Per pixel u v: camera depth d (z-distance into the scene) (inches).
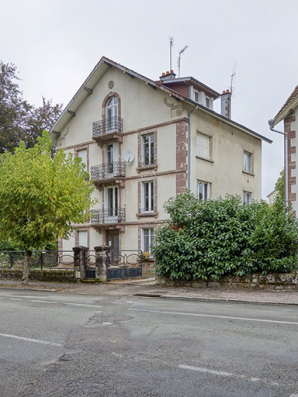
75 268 661.3
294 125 652.7
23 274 712.4
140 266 749.3
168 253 553.6
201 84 993.5
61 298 464.1
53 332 265.6
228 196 574.9
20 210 610.5
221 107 1191.6
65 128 1106.7
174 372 179.8
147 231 916.6
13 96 1237.7
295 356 201.3
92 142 1036.5
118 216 951.0
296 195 640.4
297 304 384.5
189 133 875.4
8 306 394.9
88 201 665.0
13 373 183.3
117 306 385.7
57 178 596.7
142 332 260.4
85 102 1063.0
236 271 501.0
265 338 238.5
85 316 326.6
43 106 1304.1
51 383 170.1
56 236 651.5
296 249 490.9
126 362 195.9
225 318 307.3
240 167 1057.5
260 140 1160.8
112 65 989.8
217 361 194.5
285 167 655.8
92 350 218.8
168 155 881.5
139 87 946.7
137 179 933.8
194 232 548.1
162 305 391.5
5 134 1154.0
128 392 158.4
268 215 510.6
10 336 255.1
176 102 876.6
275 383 165.3
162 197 884.0
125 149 964.6
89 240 1014.4
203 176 913.5
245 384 164.6
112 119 986.7
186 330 263.7
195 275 526.9
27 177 578.9
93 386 165.6
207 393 155.9
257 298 421.4
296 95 640.4
